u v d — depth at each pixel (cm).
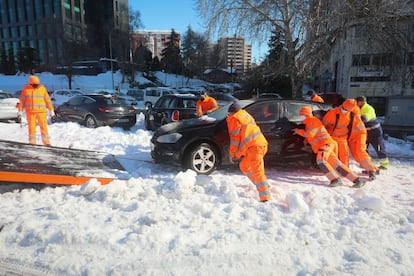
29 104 744
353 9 1213
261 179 417
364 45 1395
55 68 5000
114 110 1115
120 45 5425
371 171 534
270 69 1611
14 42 6100
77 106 1164
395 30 1273
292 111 596
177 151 548
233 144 428
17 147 579
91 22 6625
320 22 1327
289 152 582
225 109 614
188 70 7544
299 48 1456
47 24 5053
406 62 1330
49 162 508
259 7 1426
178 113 910
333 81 3609
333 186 496
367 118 607
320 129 495
